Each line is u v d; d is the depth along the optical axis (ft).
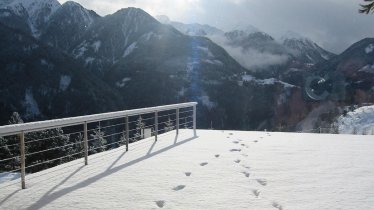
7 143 62.95
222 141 31.86
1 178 28.12
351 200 14.79
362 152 26.27
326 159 23.48
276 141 32.09
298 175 19.12
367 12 28.48
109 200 14.87
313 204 14.25
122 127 219.20
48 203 14.52
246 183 17.44
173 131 39.75
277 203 14.33
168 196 15.37
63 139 73.36
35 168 66.33
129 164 21.94
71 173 19.67
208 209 13.70
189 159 23.44
